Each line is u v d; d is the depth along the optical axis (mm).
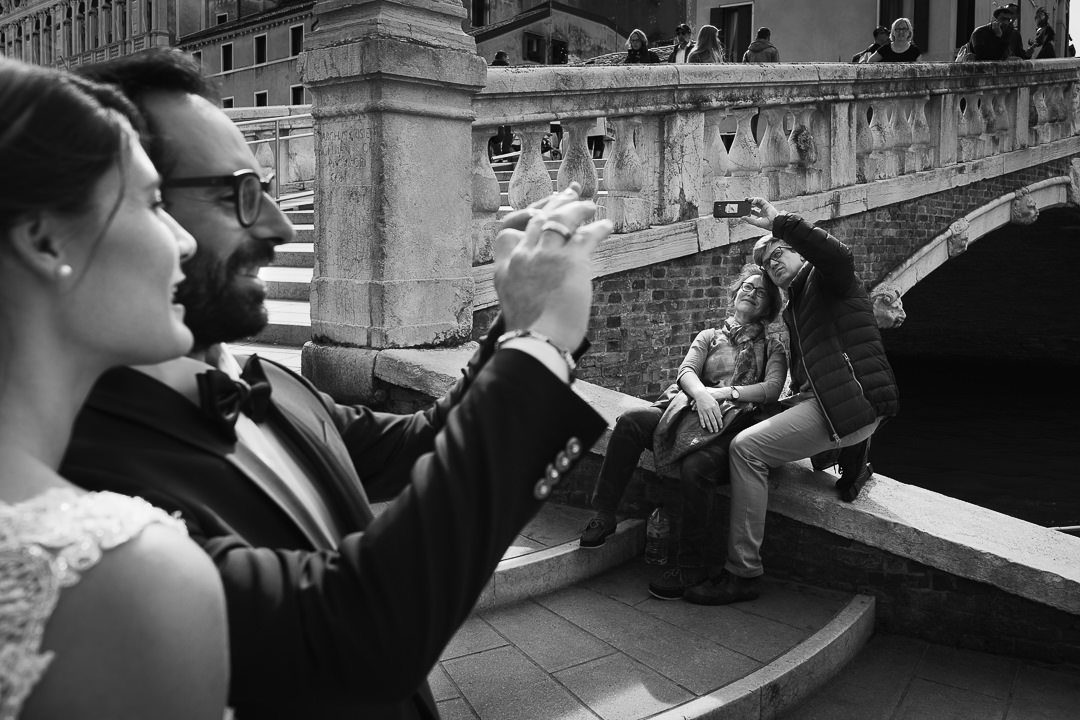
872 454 10875
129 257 710
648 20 37500
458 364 4516
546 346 921
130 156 722
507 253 1057
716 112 6730
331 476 1162
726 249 6766
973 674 3406
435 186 4777
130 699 636
